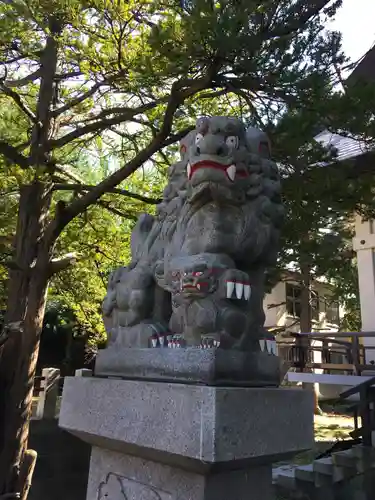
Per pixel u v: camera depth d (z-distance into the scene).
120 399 1.97
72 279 6.80
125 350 2.22
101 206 5.84
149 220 2.79
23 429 4.41
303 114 3.52
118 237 6.21
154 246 2.51
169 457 1.72
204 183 2.11
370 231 9.43
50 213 6.25
